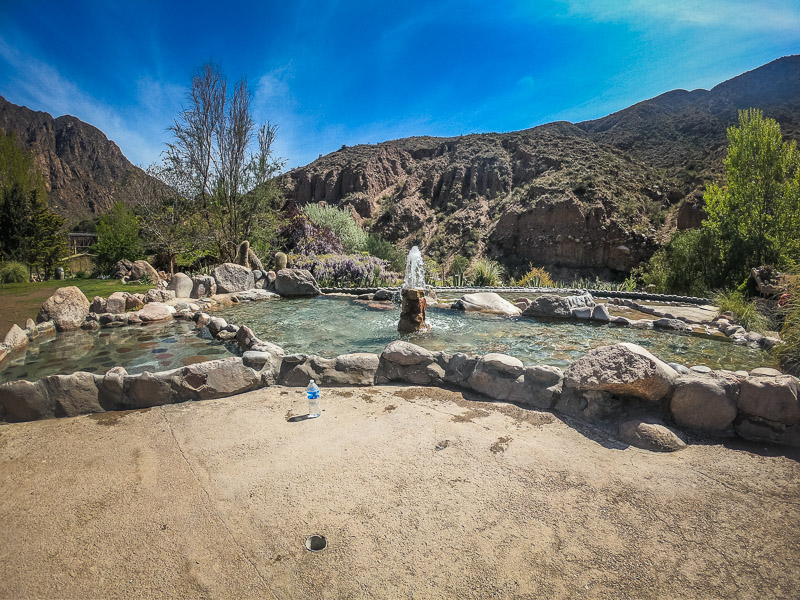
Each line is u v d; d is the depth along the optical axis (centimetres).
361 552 185
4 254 1922
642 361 304
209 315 781
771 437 282
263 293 1070
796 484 234
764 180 1518
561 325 734
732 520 204
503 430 302
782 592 162
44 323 688
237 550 187
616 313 845
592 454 268
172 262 1636
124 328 719
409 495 225
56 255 2127
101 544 191
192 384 368
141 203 1852
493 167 5697
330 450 274
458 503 219
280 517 208
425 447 278
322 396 374
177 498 225
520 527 200
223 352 564
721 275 1572
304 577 172
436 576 172
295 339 631
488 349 573
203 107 1484
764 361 510
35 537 196
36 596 164
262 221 1648
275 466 255
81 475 248
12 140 2677
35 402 334
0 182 2498
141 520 207
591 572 173
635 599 159
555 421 316
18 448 284
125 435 301
